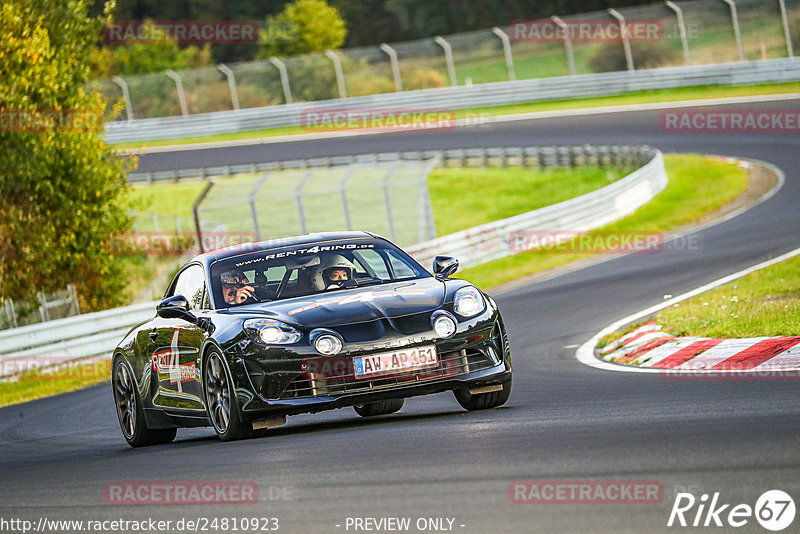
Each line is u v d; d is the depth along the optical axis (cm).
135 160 8719
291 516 1600
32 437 3650
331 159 14688
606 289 5872
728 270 5688
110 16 8519
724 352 3216
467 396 2686
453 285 2639
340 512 1580
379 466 1903
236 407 2472
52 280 8369
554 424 2192
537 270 7581
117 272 8800
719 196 9756
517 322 5222
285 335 2434
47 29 7944
